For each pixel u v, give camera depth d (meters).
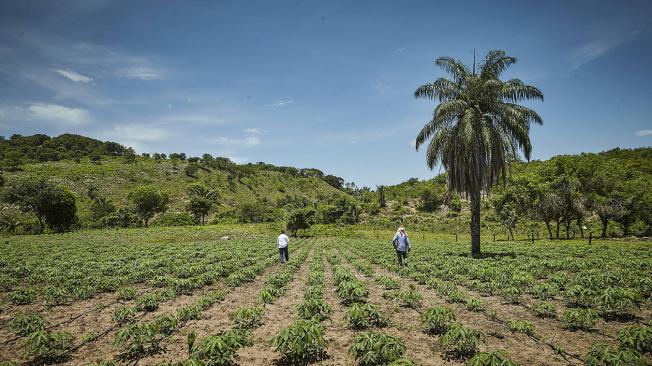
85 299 13.95
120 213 79.19
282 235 24.59
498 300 12.70
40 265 21.94
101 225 74.00
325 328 9.62
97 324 10.67
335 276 16.31
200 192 105.50
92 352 8.32
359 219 91.06
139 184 118.81
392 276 18.30
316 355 7.79
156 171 135.00
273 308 12.02
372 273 19.08
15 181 61.38
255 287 16.08
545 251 28.08
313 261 24.62
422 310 11.41
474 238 26.34
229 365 7.25
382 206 107.69
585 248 29.50
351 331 9.43
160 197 81.56
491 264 19.92
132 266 21.20
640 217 51.34
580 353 7.69
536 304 10.85
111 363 6.55
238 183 150.88
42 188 60.75
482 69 27.47
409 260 22.88
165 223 81.56
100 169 121.56
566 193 51.00
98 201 87.12
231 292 15.02
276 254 29.77
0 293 15.05
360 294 11.43
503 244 39.84
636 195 51.47
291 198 131.50
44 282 17.45
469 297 13.23
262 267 20.61
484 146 25.42
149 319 11.09
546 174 58.22
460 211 91.19
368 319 9.92
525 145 26.67
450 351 7.89
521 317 10.55
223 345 6.40
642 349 7.11
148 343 8.58
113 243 42.22
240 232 61.47
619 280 12.85
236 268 20.77
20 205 58.91
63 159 142.62
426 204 98.69
